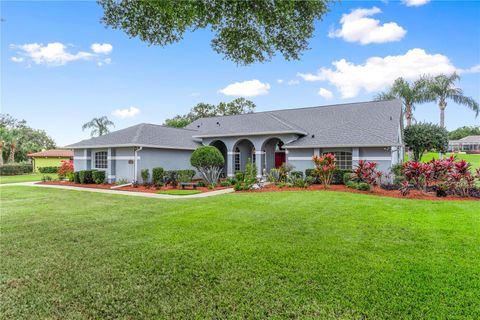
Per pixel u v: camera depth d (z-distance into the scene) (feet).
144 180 63.93
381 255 17.44
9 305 12.37
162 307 12.04
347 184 52.03
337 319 11.01
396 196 41.57
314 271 15.19
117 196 46.91
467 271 15.07
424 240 20.38
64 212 32.55
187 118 154.71
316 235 21.72
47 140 200.64
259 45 23.48
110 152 67.87
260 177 66.18
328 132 64.95
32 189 59.36
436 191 42.06
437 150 86.07
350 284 13.71
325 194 43.34
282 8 19.06
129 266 16.34
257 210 31.65
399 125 65.16
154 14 21.18
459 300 12.23
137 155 64.49
